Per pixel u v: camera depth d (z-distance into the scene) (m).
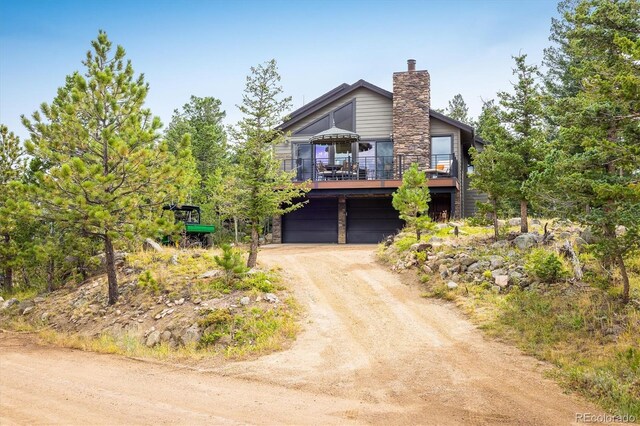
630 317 10.72
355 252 21.52
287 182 17.42
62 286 19.45
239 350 11.65
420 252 17.31
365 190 25.31
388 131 27.53
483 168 17.20
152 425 7.49
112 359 11.99
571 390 8.52
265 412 7.92
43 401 8.84
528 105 16.64
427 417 7.58
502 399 8.20
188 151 15.95
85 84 15.33
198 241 23.61
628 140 10.41
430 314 13.22
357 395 8.61
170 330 13.28
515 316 12.11
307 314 13.63
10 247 20.02
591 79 10.93
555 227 17.95
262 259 19.42
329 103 28.05
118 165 15.49
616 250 10.95
